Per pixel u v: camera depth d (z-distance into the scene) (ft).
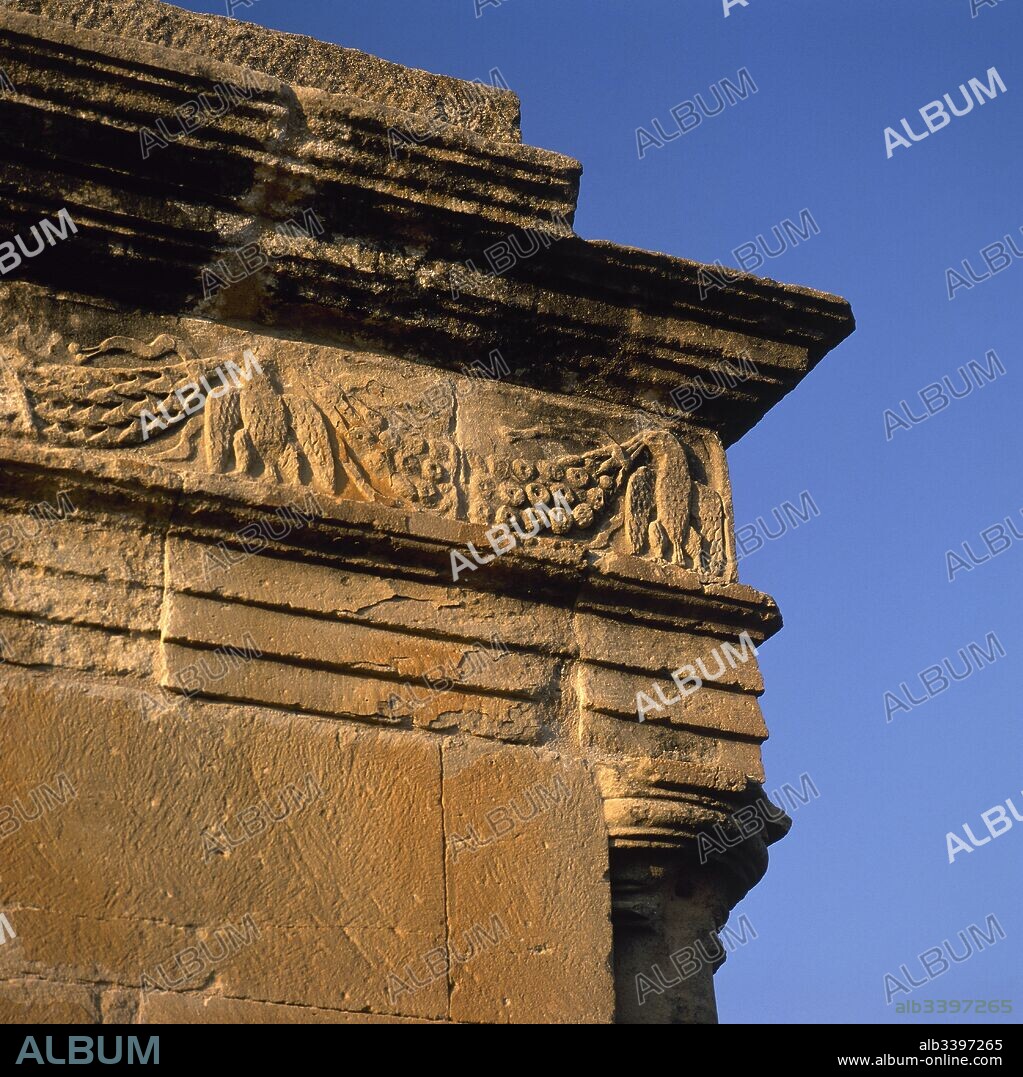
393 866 22.33
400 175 25.26
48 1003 20.03
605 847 23.61
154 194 24.50
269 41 26.08
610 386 26.96
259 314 25.29
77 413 23.50
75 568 22.61
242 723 22.49
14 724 21.44
